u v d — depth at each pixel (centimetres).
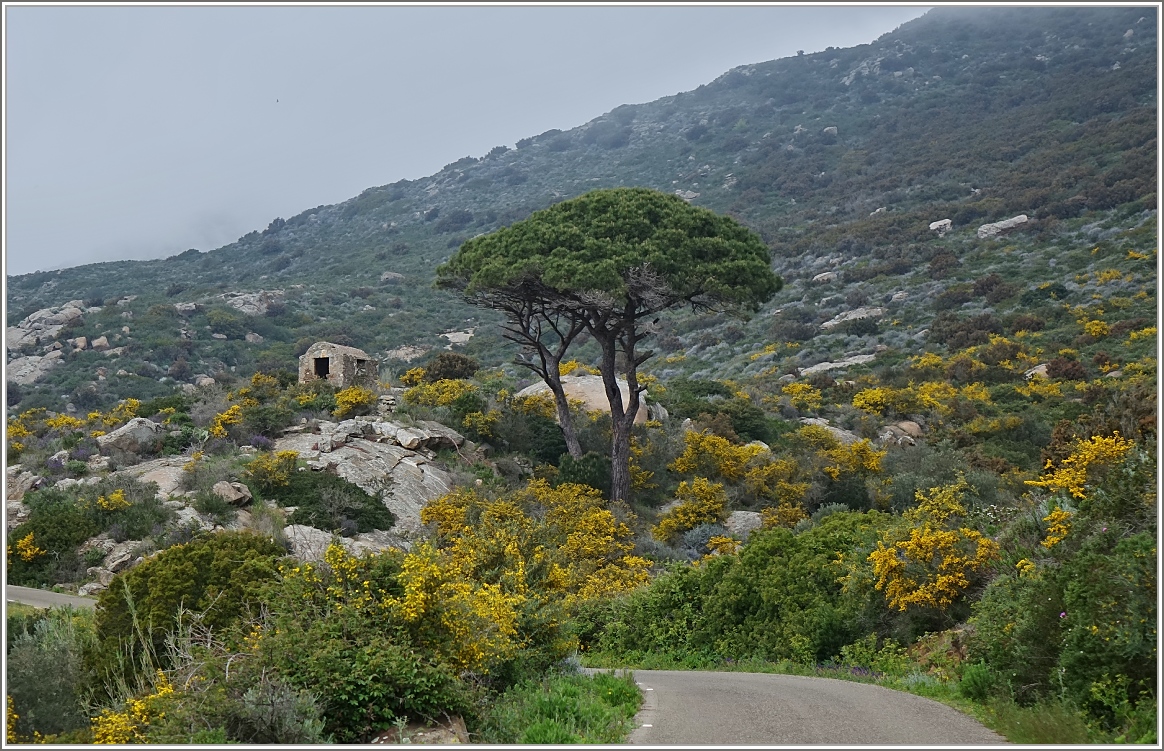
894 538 1672
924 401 4947
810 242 10375
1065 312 6512
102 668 1144
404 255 13962
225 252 16700
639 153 18912
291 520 2730
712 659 1780
